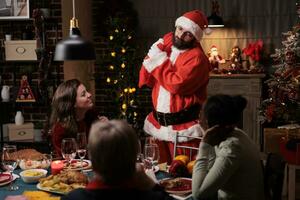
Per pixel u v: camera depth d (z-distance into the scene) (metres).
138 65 4.86
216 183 1.69
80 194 1.08
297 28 4.33
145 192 1.09
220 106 1.77
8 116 4.51
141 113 5.27
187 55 2.80
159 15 5.26
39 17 4.06
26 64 4.42
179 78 2.75
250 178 1.76
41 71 4.16
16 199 1.63
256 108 4.90
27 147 4.20
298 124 4.06
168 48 2.97
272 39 5.13
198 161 1.78
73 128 2.42
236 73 4.94
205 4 5.20
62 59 1.86
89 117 2.69
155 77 2.87
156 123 3.00
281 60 4.47
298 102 4.15
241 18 5.15
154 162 2.10
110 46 4.82
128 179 1.08
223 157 1.71
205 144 1.79
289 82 4.22
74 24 2.01
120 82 4.77
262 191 1.81
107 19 5.02
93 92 4.93
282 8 5.09
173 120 2.87
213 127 1.81
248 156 1.77
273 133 3.97
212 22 4.89
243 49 5.12
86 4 4.66
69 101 2.45
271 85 4.36
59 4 4.31
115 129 1.06
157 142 2.98
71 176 1.84
